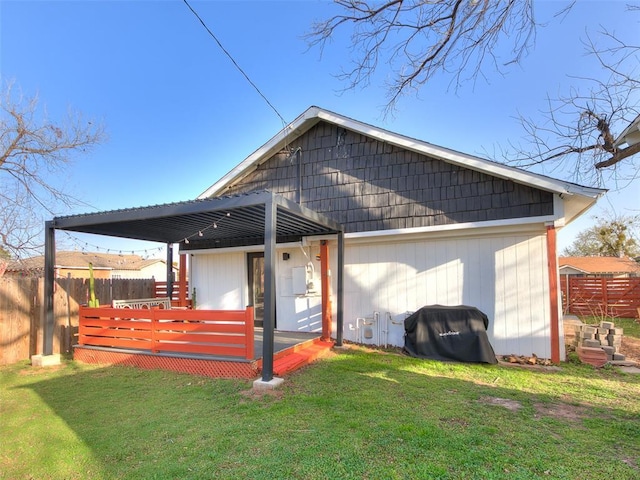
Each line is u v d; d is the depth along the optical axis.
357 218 7.93
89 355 6.69
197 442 3.30
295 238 8.38
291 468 2.78
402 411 3.97
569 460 2.88
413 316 6.98
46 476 2.83
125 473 2.81
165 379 5.49
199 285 9.88
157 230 7.69
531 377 5.48
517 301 6.86
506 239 7.00
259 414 3.94
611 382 5.25
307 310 8.66
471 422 3.68
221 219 6.38
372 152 7.91
